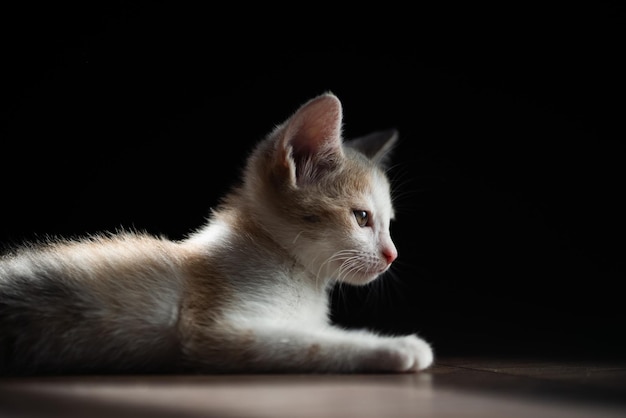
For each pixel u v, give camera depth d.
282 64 0.95
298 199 0.59
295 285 0.58
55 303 0.54
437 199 1.00
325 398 0.46
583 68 0.96
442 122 0.99
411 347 0.54
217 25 0.93
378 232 0.61
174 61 0.93
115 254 0.57
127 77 0.92
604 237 0.98
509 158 0.99
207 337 0.54
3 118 0.89
